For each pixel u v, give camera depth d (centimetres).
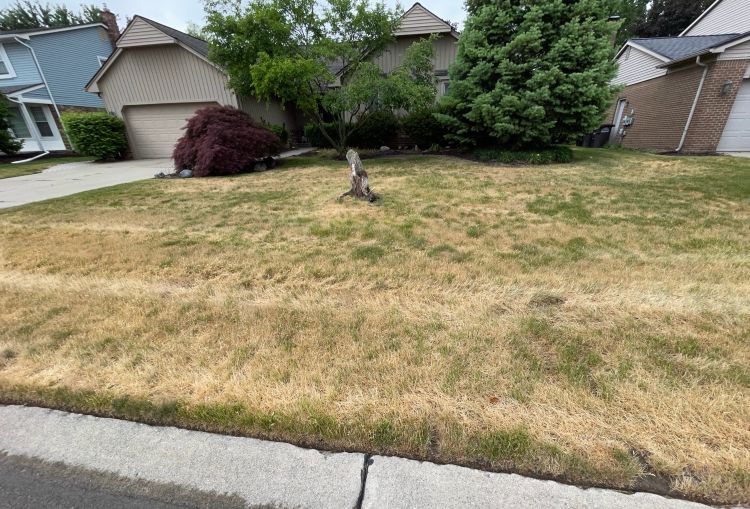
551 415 154
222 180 750
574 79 723
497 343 202
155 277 302
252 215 473
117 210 518
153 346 208
